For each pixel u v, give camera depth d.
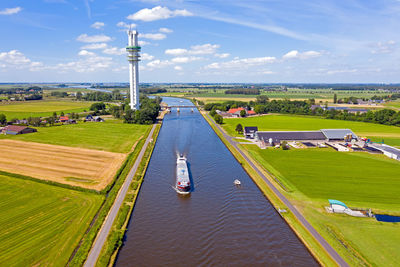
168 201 71.00
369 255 48.53
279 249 51.97
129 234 55.88
